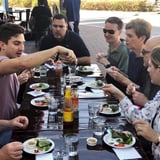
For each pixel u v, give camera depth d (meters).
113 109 2.68
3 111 2.70
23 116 2.48
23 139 2.21
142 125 2.17
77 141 2.15
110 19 4.05
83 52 4.59
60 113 2.65
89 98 3.03
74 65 3.96
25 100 2.95
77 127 2.39
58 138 2.22
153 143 2.20
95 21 14.25
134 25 3.41
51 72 3.98
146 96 3.02
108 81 3.82
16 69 2.24
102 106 2.75
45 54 2.30
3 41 2.79
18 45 2.81
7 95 2.72
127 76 3.66
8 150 1.90
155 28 11.95
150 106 2.40
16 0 16.97
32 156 2.00
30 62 2.22
